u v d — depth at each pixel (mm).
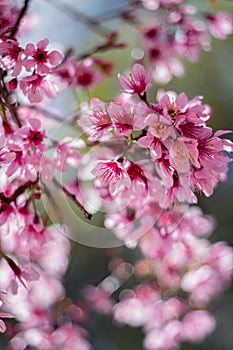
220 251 1312
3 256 973
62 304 1336
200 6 1418
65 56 1068
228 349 1785
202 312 1347
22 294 1236
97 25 1202
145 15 1219
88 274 1674
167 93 955
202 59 1973
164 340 1341
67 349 1301
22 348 1286
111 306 1418
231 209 1950
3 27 999
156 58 1234
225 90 2027
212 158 904
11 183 972
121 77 927
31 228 984
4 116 974
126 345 1718
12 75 953
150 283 1365
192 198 916
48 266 1268
